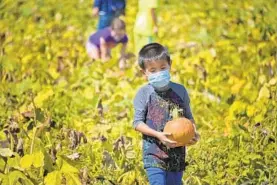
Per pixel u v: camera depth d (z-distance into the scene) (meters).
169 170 11.74
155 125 11.78
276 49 22.30
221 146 14.21
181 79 20.27
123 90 19.67
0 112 16.62
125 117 17.34
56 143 14.31
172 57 24.33
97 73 21.03
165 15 31.58
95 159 13.65
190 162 13.82
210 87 19.75
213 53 22.95
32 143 13.12
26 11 31.58
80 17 31.48
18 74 21.14
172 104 11.82
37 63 22.89
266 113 15.78
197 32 28.28
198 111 17.75
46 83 20.45
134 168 13.55
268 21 26.44
